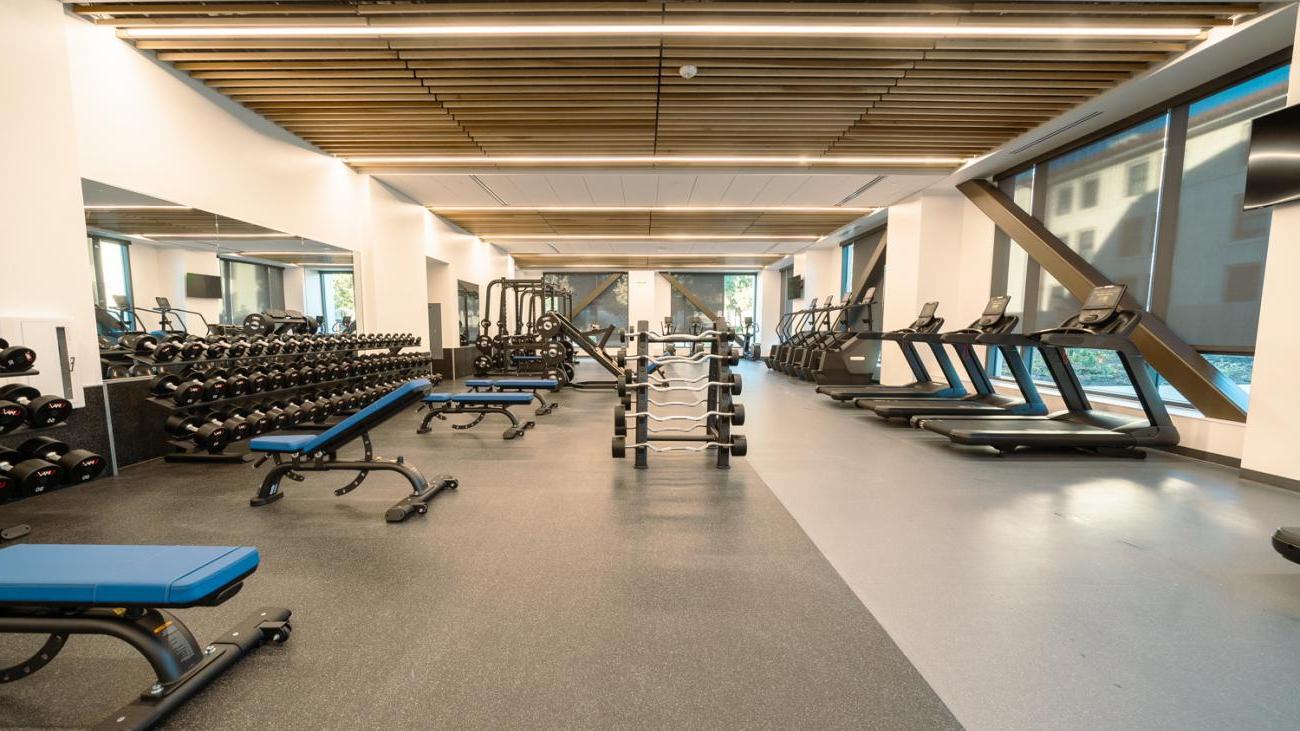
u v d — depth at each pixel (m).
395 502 2.63
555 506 2.57
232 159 4.04
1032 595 1.75
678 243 10.27
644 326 4.62
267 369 3.77
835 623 1.58
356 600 1.70
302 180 4.86
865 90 3.80
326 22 3.00
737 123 4.39
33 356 2.33
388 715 1.21
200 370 3.51
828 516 2.44
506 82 3.67
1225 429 3.34
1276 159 2.80
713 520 2.39
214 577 1.15
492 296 10.80
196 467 3.25
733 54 3.30
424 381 2.54
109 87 3.08
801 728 1.17
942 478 3.05
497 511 2.50
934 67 3.46
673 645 1.47
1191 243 3.74
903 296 6.79
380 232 5.98
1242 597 1.73
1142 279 4.14
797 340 9.16
